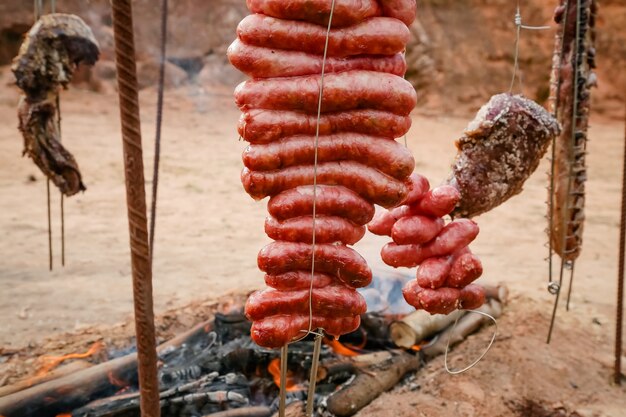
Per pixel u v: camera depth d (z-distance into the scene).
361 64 0.56
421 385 0.88
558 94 0.89
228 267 1.39
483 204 0.75
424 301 0.64
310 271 0.57
